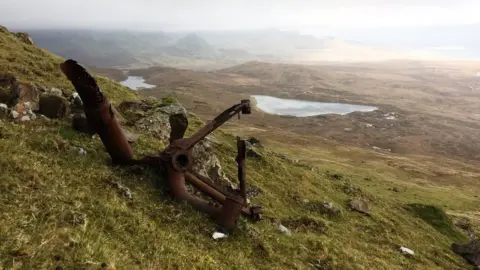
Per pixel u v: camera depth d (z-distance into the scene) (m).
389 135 190.62
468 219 40.94
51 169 8.56
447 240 26.16
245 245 10.20
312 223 16.98
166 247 7.79
